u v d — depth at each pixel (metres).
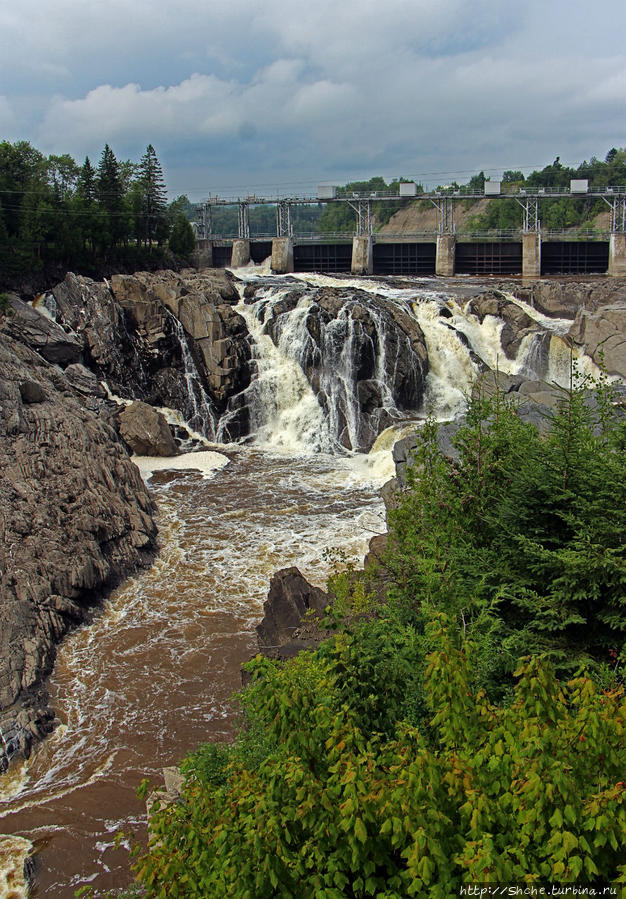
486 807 11.22
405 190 109.81
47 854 22.97
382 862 11.68
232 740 27.92
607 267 105.19
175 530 46.97
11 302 64.50
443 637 13.63
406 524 26.47
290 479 56.28
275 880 11.11
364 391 65.88
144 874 12.34
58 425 47.56
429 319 73.44
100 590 38.59
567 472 21.97
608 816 10.68
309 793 12.01
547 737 11.75
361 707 15.80
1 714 28.61
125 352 68.38
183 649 34.03
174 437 65.00
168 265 97.44
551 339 71.19
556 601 20.05
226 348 67.38
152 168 101.25
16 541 36.97
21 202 79.12
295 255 115.88
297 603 33.56
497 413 28.81
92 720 29.34
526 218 109.75
